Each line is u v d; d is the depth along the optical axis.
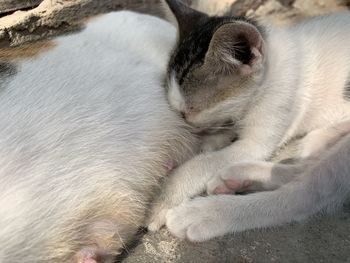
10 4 0.52
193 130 0.40
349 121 0.39
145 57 0.39
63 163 0.32
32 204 0.30
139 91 0.37
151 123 0.36
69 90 0.34
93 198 0.33
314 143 0.39
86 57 0.36
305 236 0.35
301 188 0.36
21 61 0.35
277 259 0.33
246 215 0.35
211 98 0.39
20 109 0.32
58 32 0.46
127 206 0.34
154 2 0.50
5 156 0.31
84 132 0.33
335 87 0.40
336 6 0.52
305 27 0.43
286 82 0.39
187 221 0.35
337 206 0.37
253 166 0.37
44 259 0.31
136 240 0.35
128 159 0.35
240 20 0.39
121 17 0.40
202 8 0.53
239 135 0.40
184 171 0.37
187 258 0.34
